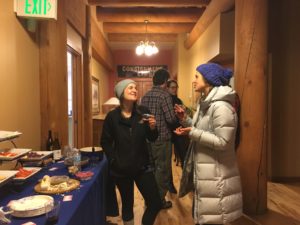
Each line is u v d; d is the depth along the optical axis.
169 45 9.16
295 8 4.23
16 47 2.17
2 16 1.96
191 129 1.75
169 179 2.89
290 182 4.23
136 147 2.03
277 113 4.24
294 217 2.90
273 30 4.22
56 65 2.68
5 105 2.01
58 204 1.23
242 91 2.87
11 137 1.62
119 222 2.73
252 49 2.82
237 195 1.78
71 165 2.01
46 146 2.65
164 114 2.73
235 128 1.69
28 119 2.40
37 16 2.18
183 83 7.67
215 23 4.52
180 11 5.82
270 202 3.33
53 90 2.67
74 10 3.68
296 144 4.27
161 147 2.77
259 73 2.83
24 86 2.31
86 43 4.67
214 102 1.70
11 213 1.22
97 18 5.80
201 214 1.72
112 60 9.36
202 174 1.71
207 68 1.75
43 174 1.91
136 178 2.08
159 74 2.80
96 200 1.83
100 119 5.38
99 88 7.65
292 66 4.25
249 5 2.80
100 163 2.21
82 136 4.39
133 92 2.06
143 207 3.18
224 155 1.72
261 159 2.92
